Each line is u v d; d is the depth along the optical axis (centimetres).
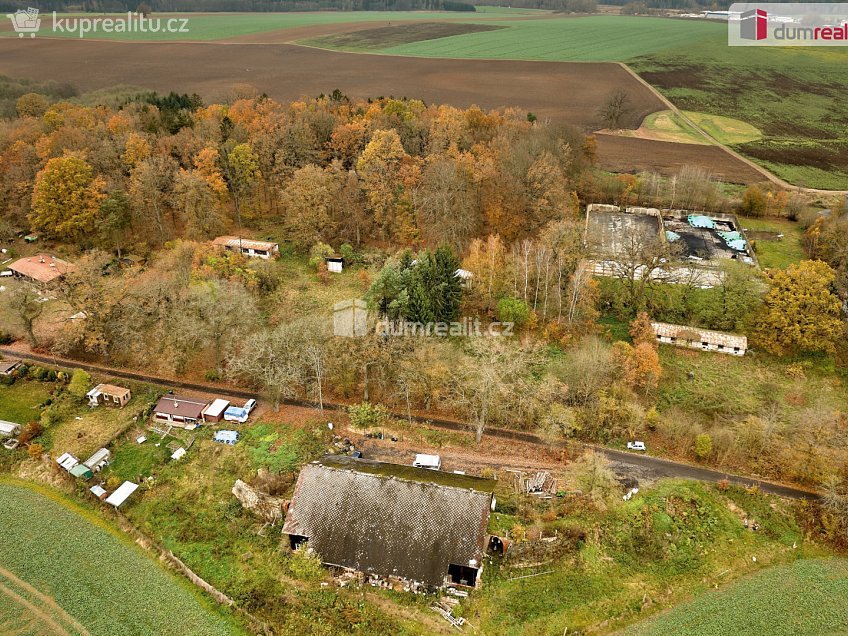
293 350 7519
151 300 8531
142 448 7000
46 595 5381
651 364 7675
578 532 5884
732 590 5456
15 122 13062
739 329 9006
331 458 6450
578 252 9494
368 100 17350
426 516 5544
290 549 5784
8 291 9525
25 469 6756
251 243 10644
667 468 6788
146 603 5334
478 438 7062
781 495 6425
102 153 11012
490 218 10362
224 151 11431
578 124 18962
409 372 7531
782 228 12500
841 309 9244
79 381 7594
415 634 5066
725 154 16888
